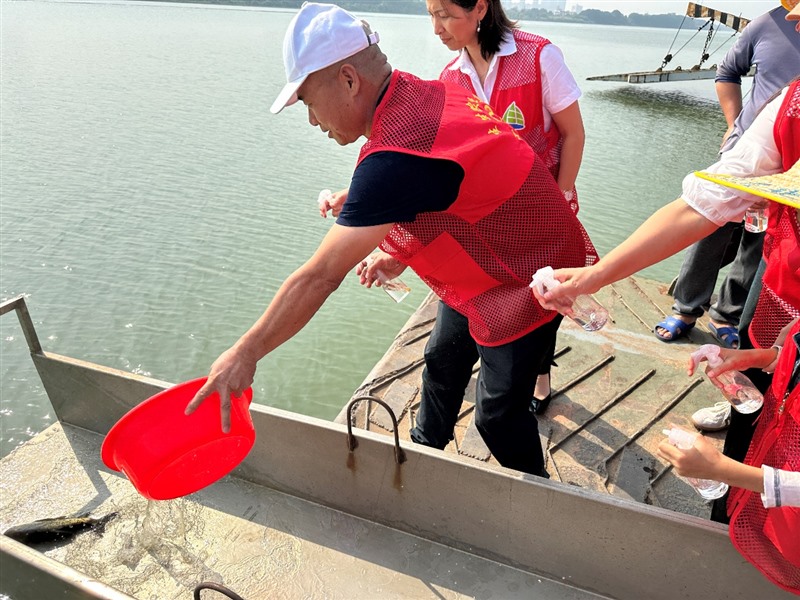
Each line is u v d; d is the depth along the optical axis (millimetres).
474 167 1608
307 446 2160
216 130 11477
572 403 2910
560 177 2494
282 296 1510
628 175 8531
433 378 2266
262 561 2068
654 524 1741
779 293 1619
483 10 2260
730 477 1393
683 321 3420
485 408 2041
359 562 2066
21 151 9516
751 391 1776
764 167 1525
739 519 1561
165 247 6488
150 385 2377
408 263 1929
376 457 2062
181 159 9555
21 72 16203
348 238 1476
